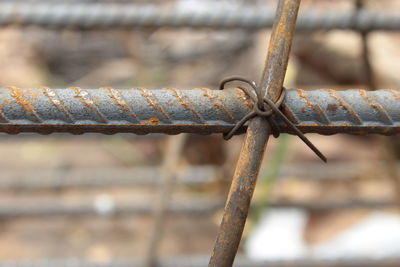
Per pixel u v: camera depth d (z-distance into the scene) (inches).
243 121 14.4
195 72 48.3
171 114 14.6
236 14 22.5
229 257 14.3
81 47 54.4
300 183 40.6
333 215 37.0
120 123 14.6
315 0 46.5
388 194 37.3
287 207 32.4
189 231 40.9
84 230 41.6
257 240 35.5
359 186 39.5
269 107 14.4
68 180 36.9
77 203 34.8
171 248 38.4
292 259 25.3
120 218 42.9
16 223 42.2
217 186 38.6
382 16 21.5
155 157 48.0
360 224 35.4
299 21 22.0
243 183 14.3
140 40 45.0
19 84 49.7
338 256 25.5
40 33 54.7
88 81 50.8
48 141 50.6
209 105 14.6
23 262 25.1
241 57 48.9
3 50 53.9
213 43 50.3
